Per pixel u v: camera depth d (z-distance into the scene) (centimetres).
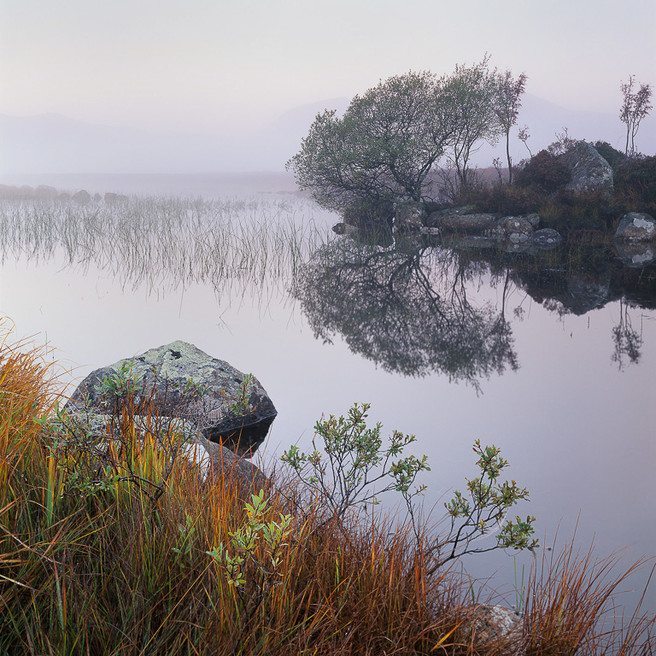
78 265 1702
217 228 2512
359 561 314
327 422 432
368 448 420
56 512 292
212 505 309
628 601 381
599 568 418
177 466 345
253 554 277
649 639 329
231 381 701
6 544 267
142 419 370
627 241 2119
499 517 366
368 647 268
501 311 1295
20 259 1786
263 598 255
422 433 666
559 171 2606
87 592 259
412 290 1499
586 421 702
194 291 1424
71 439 317
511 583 395
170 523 290
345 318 1234
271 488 387
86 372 816
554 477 560
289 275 1656
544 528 472
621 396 789
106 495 318
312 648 255
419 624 286
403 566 317
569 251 2005
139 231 2230
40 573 263
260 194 6594
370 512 467
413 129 2725
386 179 2836
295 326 1160
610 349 1016
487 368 917
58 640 238
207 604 264
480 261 1881
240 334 1091
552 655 285
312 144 2759
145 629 252
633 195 2372
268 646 250
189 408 644
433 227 2514
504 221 2325
